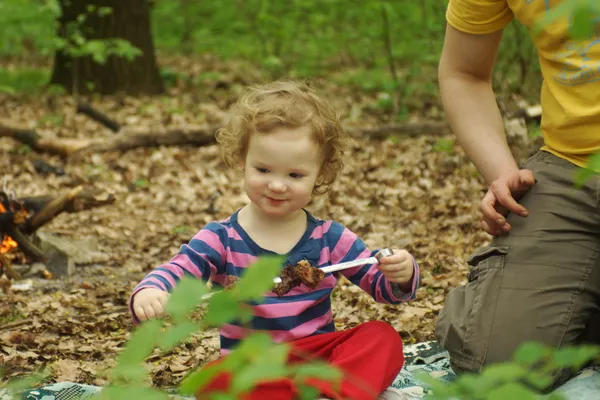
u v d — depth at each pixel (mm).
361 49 14320
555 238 3135
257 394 2344
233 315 1119
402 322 4137
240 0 15922
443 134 9109
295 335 2705
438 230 5934
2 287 5043
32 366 3748
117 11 12180
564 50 3117
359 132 9031
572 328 3033
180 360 3703
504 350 3014
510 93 9273
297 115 2643
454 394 1306
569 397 2824
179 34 17250
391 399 2686
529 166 3359
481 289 3148
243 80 13578
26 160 8516
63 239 5758
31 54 17047
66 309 4680
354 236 2844
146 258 5797
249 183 2691
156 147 8930
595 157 1439
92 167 8328
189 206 7121
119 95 12117
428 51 11648
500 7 3377
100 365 3746
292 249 2770
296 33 14352
